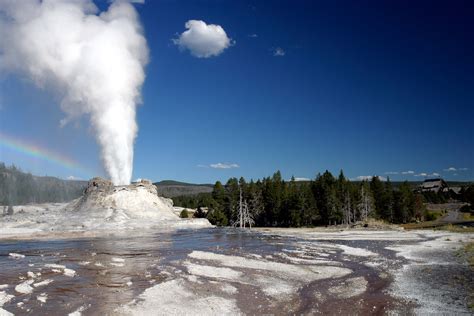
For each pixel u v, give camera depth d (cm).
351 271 3344
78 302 2261
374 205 12712
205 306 2206
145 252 4378
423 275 3145
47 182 14938
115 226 7275
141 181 9650
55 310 2106
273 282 2880
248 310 2164
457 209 17062
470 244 5259
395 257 4144
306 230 9081
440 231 7788
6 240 5622
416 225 10250
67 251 4406
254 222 12619
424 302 2323
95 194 8438
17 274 3027
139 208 8531
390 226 9031
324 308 2225
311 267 3516
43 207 9294
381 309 2197
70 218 7344
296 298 2442
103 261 3703
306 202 11600
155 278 2928
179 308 2153
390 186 13875
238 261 3769
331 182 13475
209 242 5681
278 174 14338
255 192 13062
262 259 3950
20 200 13950
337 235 7169
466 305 2253
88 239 5850
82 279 2881
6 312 2031
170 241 5744
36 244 5116
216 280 2892
